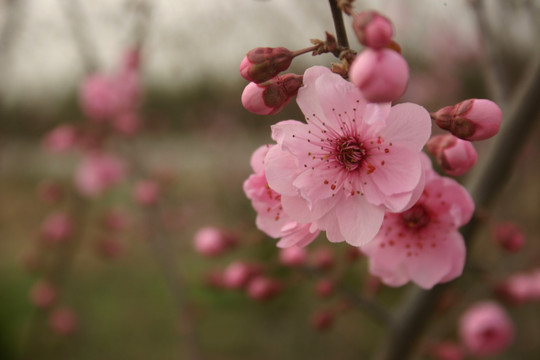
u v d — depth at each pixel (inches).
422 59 18.6
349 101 4.8
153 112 15.2
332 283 7.3
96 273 25.0
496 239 7.4
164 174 14.7
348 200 4.9
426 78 19.4
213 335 19.6
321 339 18.3
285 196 4.8
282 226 5.0
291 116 17.0
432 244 5.6
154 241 13.2
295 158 4.8
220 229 9.0
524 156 12.7
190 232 23.5
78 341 19.4
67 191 16.7
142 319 21.3
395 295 18.1
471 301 9.3
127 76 14.0
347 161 4.9
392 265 5.6
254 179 5.1
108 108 13.9
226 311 20.7
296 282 8.3
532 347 14.2
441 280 5.6
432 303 6.7
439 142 5.2
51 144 14.7
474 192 6.5
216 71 18.5
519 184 12.9
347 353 17.7
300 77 5.0
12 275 24.9
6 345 18.8
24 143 29.3
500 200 13.0
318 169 4.9
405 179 4.8
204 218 25.0
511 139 6.4
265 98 4.9
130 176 14.8
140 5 11.3
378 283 7.6
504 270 10.2
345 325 18.7
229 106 23.3
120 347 19.5
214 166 26.9
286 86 4.9
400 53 4.4
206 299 20.7
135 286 23.8
